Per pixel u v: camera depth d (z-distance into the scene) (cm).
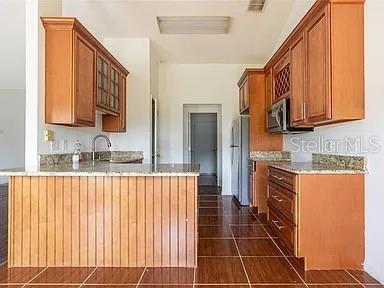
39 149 317
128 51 577
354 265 284
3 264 294
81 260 291
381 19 252
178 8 457
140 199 292
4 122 877
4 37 495
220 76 727
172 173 279
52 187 291
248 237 385
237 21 499
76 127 414
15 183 291
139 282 257
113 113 479
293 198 298
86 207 292
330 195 285
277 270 282
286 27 504
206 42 588
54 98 325
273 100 498
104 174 276
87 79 361
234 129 662
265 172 536
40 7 319
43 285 251
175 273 276
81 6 446
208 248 344
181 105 727
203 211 539
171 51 639
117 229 292
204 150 1147
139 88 580
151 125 604
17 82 788
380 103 256
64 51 324
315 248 285
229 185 724
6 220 448
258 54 655
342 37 277
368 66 271
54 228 291
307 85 329
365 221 281
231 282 257
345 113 278
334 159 344
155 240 292
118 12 469
